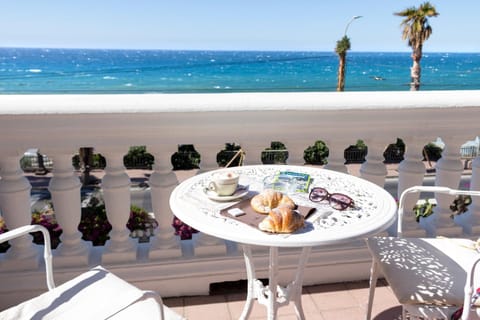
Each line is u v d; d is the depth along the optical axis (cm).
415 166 228
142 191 1094
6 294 207
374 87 6316
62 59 10025
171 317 129
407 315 189
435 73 7844
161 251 220
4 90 6031
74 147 188
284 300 172
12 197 195
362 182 182
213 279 226
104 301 136
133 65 8506
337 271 240
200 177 185
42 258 213
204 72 7531
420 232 244
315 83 6688
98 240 240
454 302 146
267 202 144
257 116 193
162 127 187
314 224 135
